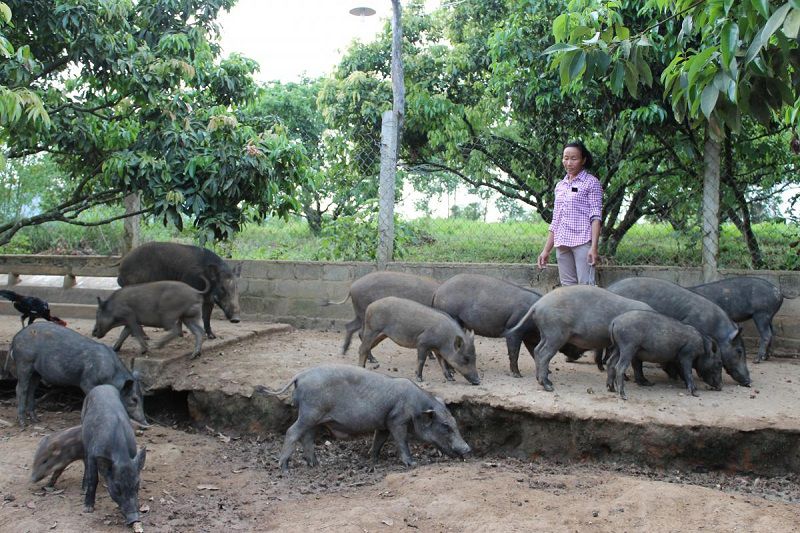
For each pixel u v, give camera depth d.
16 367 6.23
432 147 10.41
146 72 7.60
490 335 6.54
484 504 4.41
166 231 11.22
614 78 4.39
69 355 6.00
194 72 7.74
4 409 6.78
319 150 13.69
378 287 6.86
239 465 5.44
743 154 7.84
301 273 8.84
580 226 7.02
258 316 9.02
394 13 8.93
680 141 7.85
